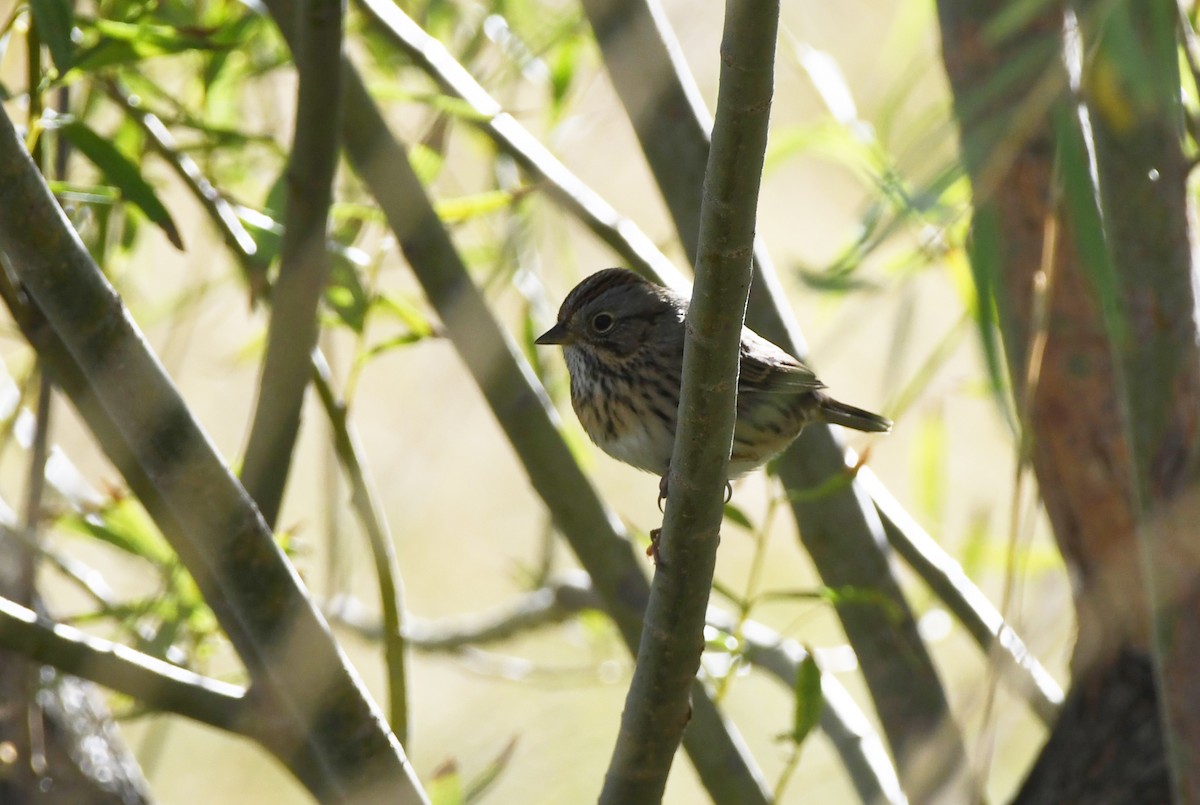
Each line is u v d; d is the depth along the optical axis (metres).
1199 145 7.91
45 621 6.75
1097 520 7.86
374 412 14.65
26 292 6.73
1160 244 6.54
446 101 8.73
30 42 7.51
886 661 8.30
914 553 9.39
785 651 10.71
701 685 8.27
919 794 7.82
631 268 9.61
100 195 7.57
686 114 8.57
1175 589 6.62
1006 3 7.38
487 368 8.41
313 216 7.20
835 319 12.05
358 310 8.66
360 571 15.13
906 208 5.79
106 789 8.99
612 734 14.20
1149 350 6.61
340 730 6.59
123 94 8.73
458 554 15.46
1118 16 5.54
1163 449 6.64
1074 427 7.79
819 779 13.91
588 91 11.28
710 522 6.09
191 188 8.40
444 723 14.58
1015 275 7.70
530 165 9.45
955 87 7.55
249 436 7.49
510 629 12.34
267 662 6.52
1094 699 7.89
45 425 8.28
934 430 10.41
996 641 6.35
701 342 5.71
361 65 11.63
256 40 10.12
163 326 13.38
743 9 5.00
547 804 13.52
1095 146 6.57
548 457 8.48
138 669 6.88
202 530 6.27
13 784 8.38
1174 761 6.68
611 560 8.53
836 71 10.21
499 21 10.18
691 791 15.07
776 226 14.14
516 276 10.59
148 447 6.14
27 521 8.26
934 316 13.79
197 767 14.84
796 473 9.04
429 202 8.32
